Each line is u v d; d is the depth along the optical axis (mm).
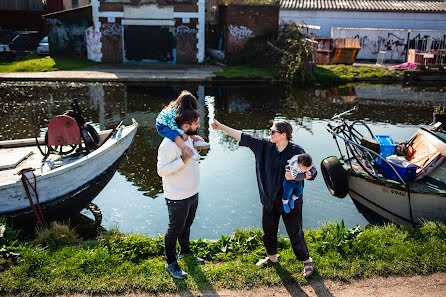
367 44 27641
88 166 6125
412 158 6812
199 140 4027
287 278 4070
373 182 6355
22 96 15492
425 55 23125
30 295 3797
